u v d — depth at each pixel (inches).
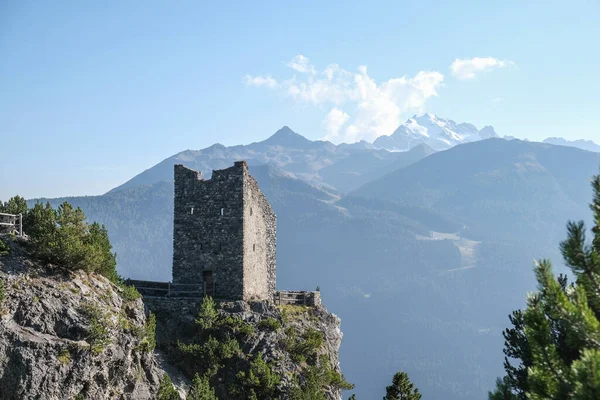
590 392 704.4
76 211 2071.9
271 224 2989.7
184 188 2600.9
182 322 2386.8
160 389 1961.1
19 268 1813.5
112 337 1839.3
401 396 1921.8
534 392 838.5
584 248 831.1
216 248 2551.7
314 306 2780.5
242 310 2453.2
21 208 2129.7
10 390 1583.4
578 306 797.9
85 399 1711.4
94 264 1985.7
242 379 2212.1
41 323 1720.0
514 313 1391.5
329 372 2391.7
